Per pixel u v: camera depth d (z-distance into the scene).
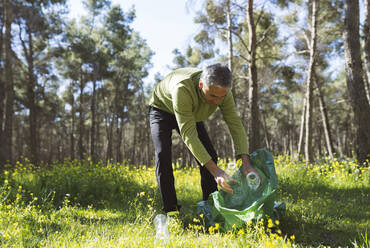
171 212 2.79
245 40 14.67
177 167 9.62
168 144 2.87
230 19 11.91
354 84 7.51
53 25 21.86
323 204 3.82
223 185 2.35
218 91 2.33
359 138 7.32
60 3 20.00
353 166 6.36
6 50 14.66
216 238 2.26
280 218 2.90
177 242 2.08
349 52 7.62
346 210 3.47
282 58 14.93
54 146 48.94
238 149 2.78
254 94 10.78
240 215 2.44
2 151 13.38
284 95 25.25
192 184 6.00
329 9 14.62
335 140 44.19
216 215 2.68
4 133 13.66
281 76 15.77
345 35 7.73
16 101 25.77
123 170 6.83
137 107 38.34
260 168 2.74
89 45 26.81
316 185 5.55
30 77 20.94
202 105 2.65
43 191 4.26
